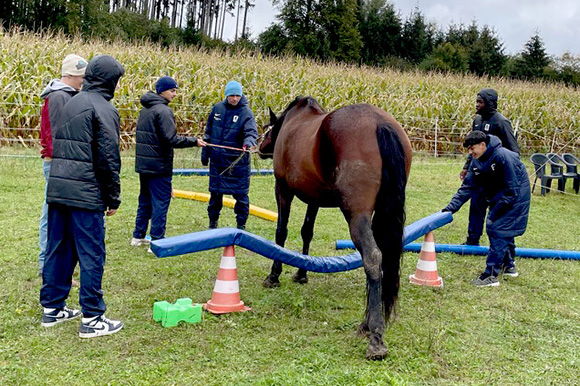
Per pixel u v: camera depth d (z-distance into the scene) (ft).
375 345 10.58
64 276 11.79
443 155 52.19
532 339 12.10
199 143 18.40
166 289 14.60
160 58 51.34
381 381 9.62
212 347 10.98
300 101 15.34
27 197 24.71
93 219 11.03
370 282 10.41
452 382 9.88
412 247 19.45
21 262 16.15
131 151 39.14
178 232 21.07
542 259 19.52
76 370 9.77
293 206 27.32
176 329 11.88
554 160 36.47
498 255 16.08
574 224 26.76
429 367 10.38
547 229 25.30
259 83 49.42
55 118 12.53
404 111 54.24
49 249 11.55
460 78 73.51
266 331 12.02
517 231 16.07
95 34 105.50
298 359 10.52
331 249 19.70
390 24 175.63
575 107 64.08
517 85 74.18
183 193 27.53
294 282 15.83
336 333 12.03
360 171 10.61
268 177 35.70
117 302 13.41
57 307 11.82
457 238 22.82
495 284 16.10
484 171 16.37
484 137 16.16
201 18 189.78
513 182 15.83
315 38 141.90
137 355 10.56
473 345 11.63
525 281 16.70
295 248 19.71
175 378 9.61
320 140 11.60
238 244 13.00
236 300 13.19
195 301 13.76
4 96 37.24
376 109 11.55
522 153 56.24
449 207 17.33
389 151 10.62
